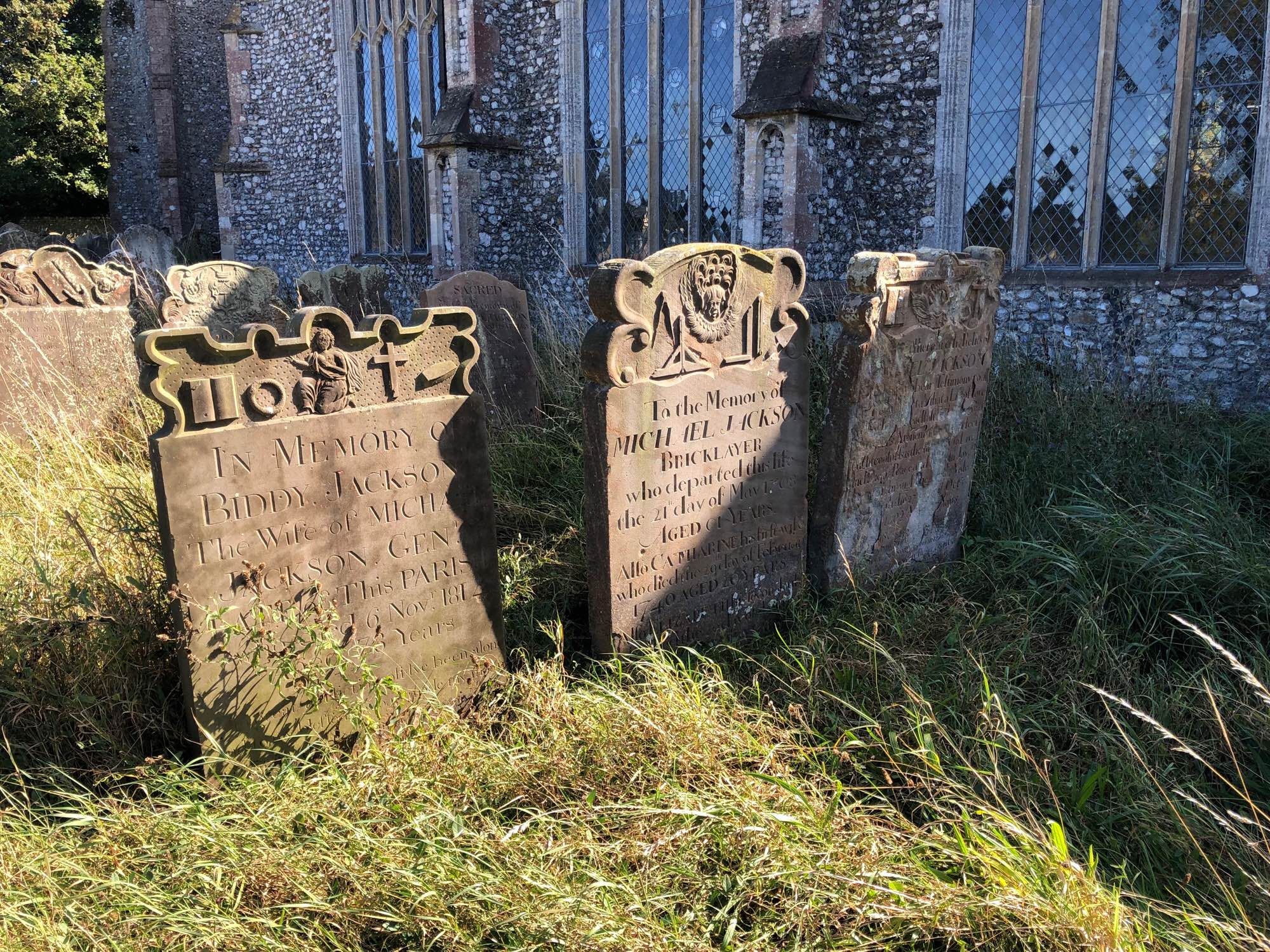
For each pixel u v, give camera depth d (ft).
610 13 38.52
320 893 7.72
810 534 14.69
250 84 59.00
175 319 25.32
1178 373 25.50
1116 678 11.66
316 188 56.44
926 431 15.26
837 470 14.06
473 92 41.11
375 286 27.07
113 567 12.14
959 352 15.49
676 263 11.89
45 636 10.51
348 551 10.62
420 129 49.24
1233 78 24.22
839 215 31.24
